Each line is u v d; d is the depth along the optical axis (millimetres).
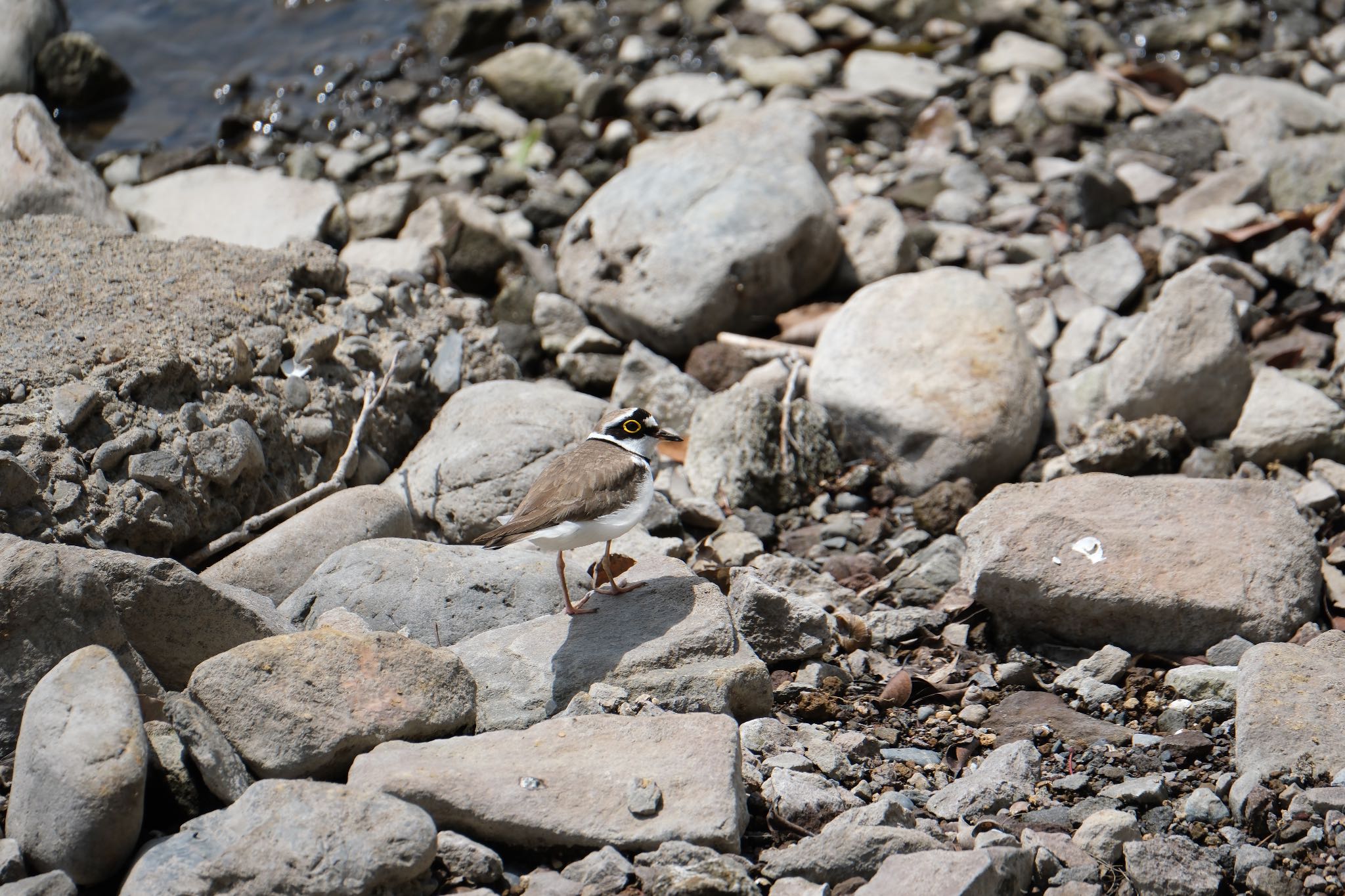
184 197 14242
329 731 6652
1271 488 9039
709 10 17672
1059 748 7527
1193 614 8297
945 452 10320
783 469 10555
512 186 14859
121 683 6207
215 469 9000
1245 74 15508
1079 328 11766
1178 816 6867
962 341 10680
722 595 8031
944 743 7711
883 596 9461
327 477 9852
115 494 8555
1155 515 8852
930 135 15117
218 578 8484
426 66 17281
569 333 12641
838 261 12883
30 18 16656
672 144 13367
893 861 6039
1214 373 10586
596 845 6207
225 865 5734
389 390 10477
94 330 9383
